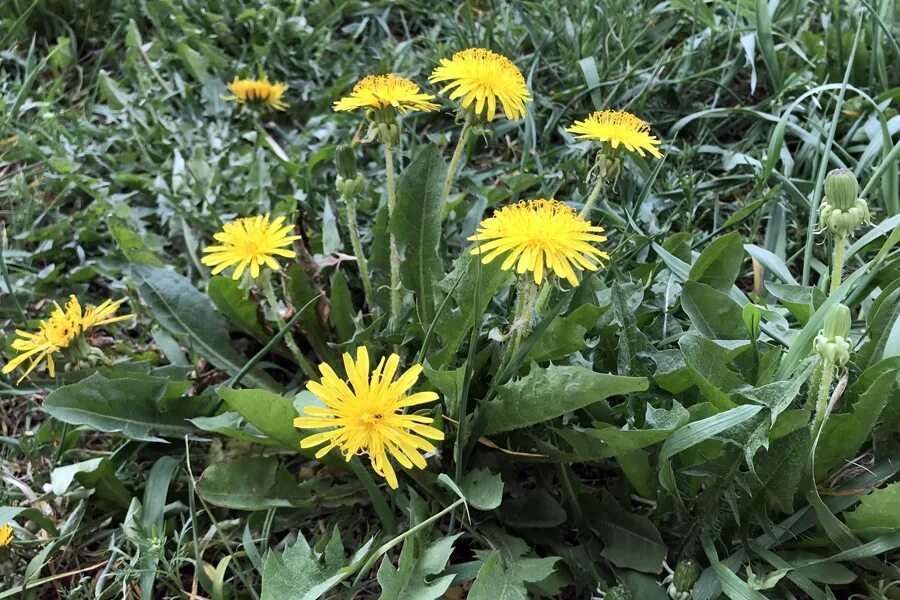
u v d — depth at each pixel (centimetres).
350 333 33
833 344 25
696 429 26
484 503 27
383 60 51
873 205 39
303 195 41
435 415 28
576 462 30
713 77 47
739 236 31
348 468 30
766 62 43
